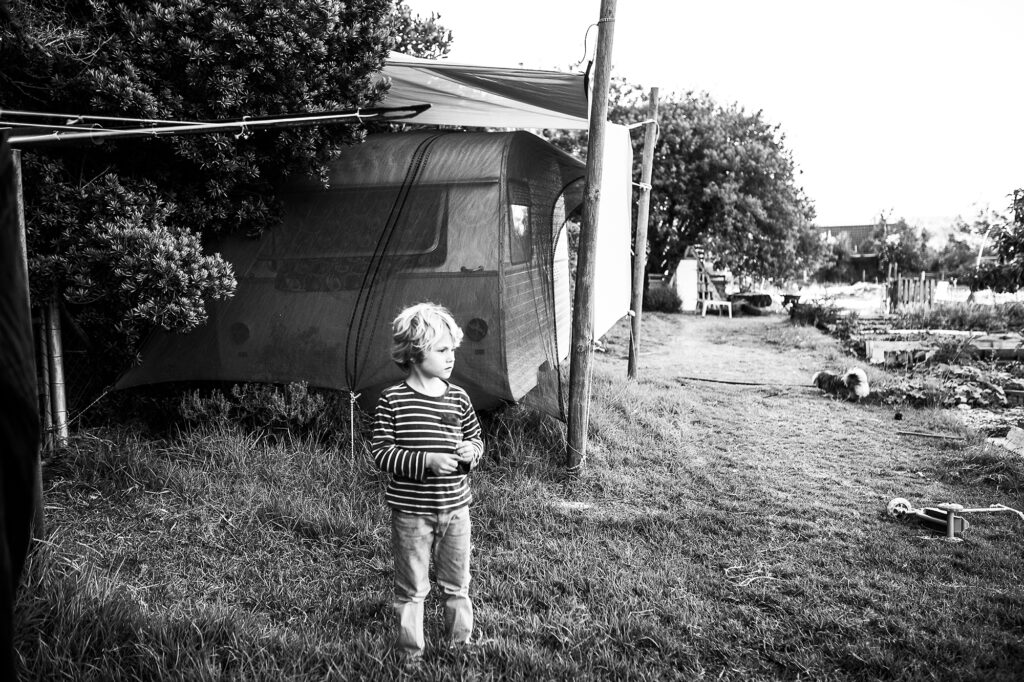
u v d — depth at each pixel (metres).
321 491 4.77
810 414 8.46
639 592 3.88
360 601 3.53
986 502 5.71
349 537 4.24
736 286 30.69
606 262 8.88
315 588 3.67
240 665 2.88
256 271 5.70
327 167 5.56
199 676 2.76
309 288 5.65
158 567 3.76
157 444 5.22
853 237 55.12
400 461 2.90
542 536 4.59
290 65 4.86
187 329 4.63
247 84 4.82
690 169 23.70
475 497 5.03
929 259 42.56
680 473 6.07
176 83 4.82
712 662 3.29
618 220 9.48
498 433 6.16
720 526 4.96
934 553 4.67
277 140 5.10
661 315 20.86
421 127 7.79
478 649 3.15
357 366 5.55
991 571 4.41
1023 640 3.58
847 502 5.60
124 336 4.99
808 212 27.30
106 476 4.56
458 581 3.10
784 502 5.52
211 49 4.59
